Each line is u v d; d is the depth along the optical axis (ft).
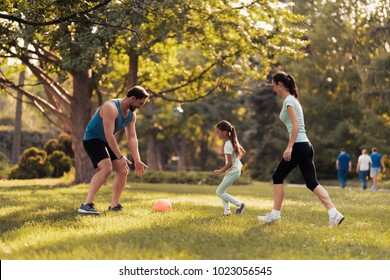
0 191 72.38
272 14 92.32
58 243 28.48
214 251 26.30
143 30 93.56
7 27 70.64
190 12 87.20
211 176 152.56
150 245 27.50
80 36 75.20
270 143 228.02
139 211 43.88
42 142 217.97
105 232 31.65
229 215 42.70
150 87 114.73
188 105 223.92
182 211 44.98
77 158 99.30
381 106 146.41
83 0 48.70
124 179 43.83
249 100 229.25
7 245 29.35
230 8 90.63
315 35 172.76
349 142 195.11
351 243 30.78
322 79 184.24
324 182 190.90
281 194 37.70
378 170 118.62
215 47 98.37
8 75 109.81
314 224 38.58
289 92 37.70
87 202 41.34
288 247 27.99
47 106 101.24
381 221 43.88
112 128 40.34
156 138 248.73
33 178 126.62
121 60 111.86
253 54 101.55
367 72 146.51
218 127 43.11
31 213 42.70
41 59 95.50
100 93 107.04
